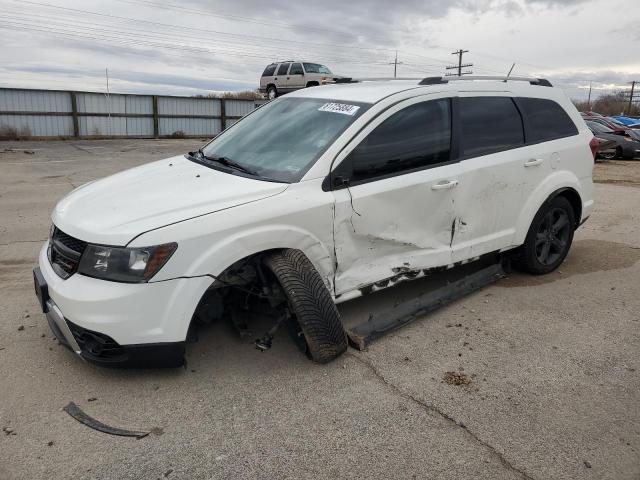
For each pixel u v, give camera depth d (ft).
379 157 12.42
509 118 15.51
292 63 84.94
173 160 14.52
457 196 13.79
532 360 11.90
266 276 11.37
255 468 8.38
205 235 10.02
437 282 16.31
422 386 10.74
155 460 8.50
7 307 14.02
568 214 17.46
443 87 14.02
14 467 8.24
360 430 9.34
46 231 22.48
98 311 9.54
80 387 10.38
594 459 8.75
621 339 13.03
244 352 11.84
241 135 14.29
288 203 10.96
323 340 11.04
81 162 51.11
